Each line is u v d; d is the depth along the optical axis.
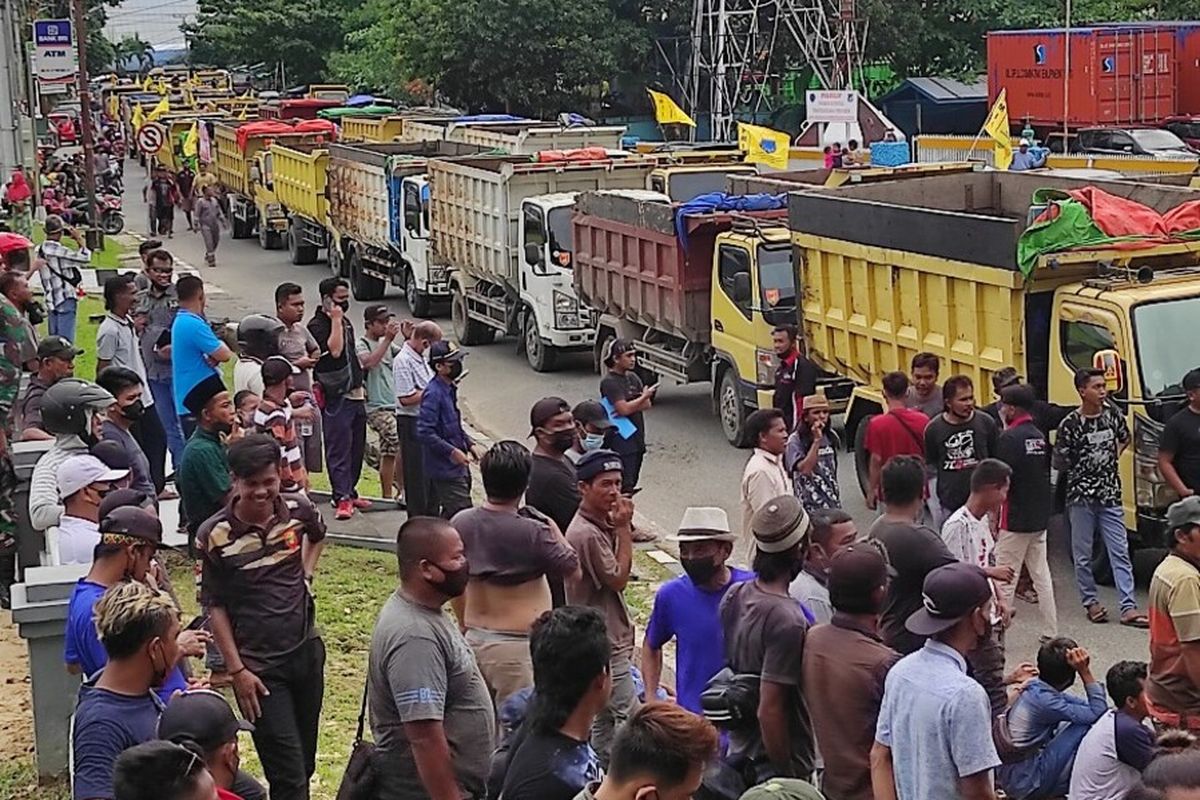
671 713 4.87
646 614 12.85
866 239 16.02
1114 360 12.83
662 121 38.97
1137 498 12.91
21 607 8.88
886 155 38.28
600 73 56.25
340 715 10.26
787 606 7.04
